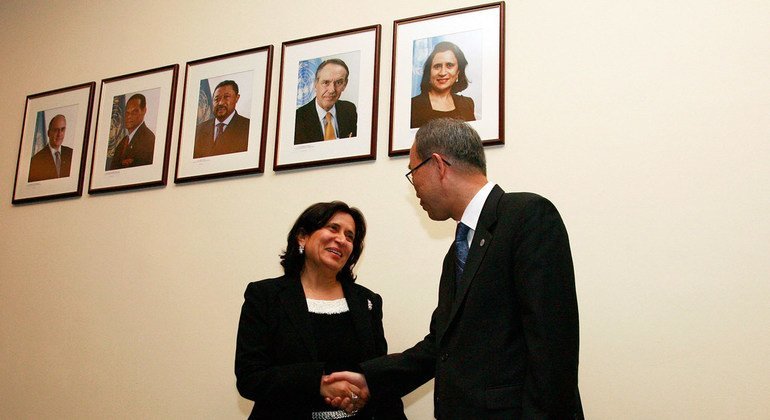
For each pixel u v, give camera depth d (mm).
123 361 3406
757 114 2500
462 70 2994
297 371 2227
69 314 3635
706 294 2410
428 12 3168
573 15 2883
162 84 3750
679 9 2715
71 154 3902
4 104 4277
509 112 2871
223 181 3424
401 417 2453
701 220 2479
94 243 3688
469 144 1956
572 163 2715
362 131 3119
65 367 3549
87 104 3951
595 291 2555
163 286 3422
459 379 1700
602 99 2738
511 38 2963
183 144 3570
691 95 2611
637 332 2467
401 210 2963
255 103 3430
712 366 2346
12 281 3857
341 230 2568
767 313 2318
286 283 2518
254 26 3607
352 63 3244
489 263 1739
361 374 2256
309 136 3236
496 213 1818
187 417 3166
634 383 2430
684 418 2340
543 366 1519
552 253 1646
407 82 3086
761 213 2408
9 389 3660
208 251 3355
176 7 3893
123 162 3727
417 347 2357
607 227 2598
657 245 2514
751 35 2584
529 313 1594
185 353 3266
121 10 4078
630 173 2619
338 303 2529
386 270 2916
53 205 3885
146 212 3588
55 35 4258
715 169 2508
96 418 3381
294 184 3232
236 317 3197
